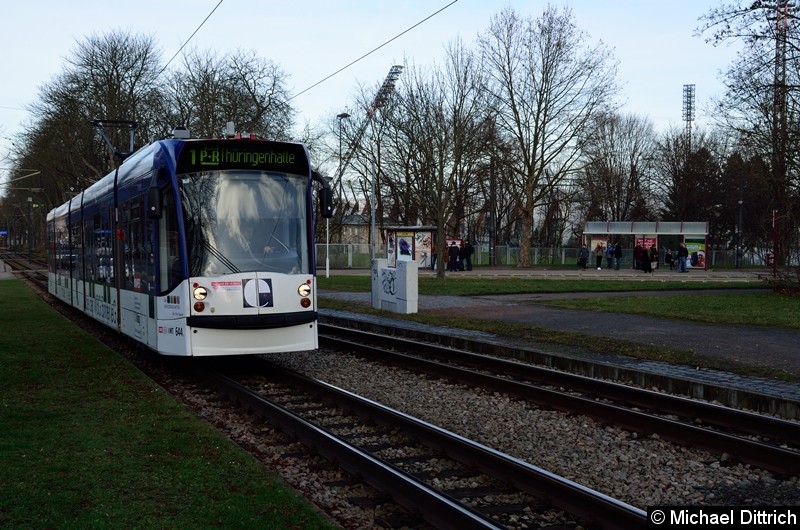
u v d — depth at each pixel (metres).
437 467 7.43
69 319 21.20
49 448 7.25
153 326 12.27
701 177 72.94
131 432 7.98
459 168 38.53
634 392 10.60
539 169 52.06
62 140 51.12
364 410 9.55
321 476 7.07
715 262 64.25
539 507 6.29
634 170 76.06
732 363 12.47
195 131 45.78
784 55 23.41
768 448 7.47
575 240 83.88
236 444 7.69
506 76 49.22
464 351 15.28
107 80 48.66
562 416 9.84
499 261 65.94
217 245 11.41
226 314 11.29
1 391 10.02
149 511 5.59
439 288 30.38
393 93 46.78
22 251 112.62
